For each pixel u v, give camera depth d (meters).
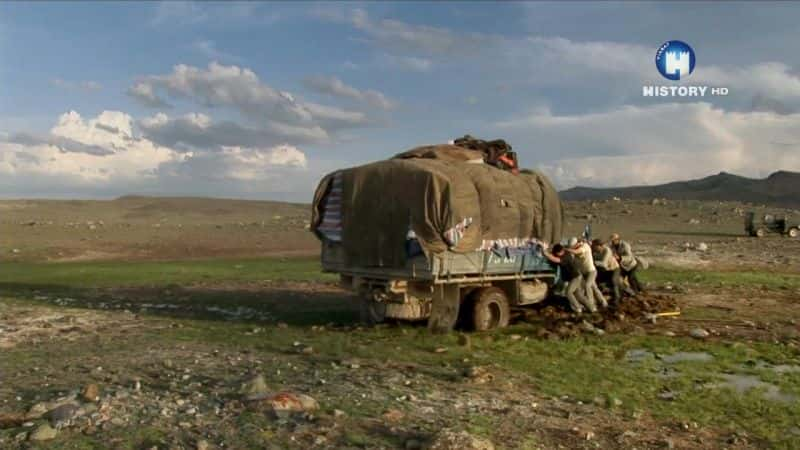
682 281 23.25
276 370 10.70
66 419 7.75
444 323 14.04
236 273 27.78
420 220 13.46
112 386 9.60
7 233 47.28
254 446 7.07
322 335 14.05
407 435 7.43
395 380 9.95
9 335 14.27
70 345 13.19
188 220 73.69
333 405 8.55
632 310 16.12
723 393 9.66
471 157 14.99
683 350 12.61
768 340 13.60
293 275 26.61
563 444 7.38
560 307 16.27
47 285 24.66
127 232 50.66
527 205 15.05
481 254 14.15
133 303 19.80
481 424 7.91
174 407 8.40
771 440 7.75
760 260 30.73
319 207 15.49
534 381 10.12
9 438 7.28
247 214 89.56
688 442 7.60
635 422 8.25
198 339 13.81
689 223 55.38
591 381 10.18
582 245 15.64
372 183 14.37
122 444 7.11
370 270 14.54
